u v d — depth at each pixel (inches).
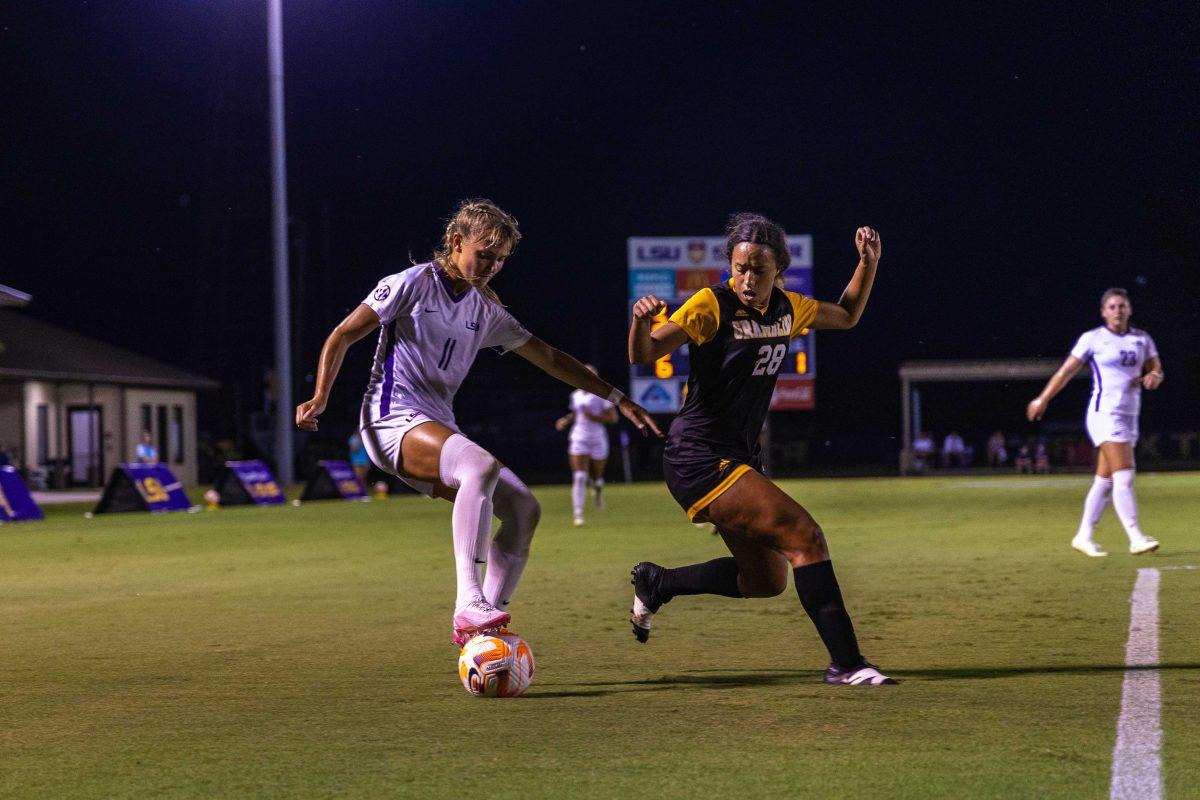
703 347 595.5
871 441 6471.5
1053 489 3034.0
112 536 1935.3
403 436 629.0
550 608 928.9
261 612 942.4
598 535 1743.4
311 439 5629.9
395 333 639.8
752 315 597.0
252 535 1891.0
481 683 564.7
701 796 390.6
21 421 4512.8
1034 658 655.8
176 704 568.7
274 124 3535.9
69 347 4825.3
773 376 612.7
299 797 399.2
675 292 4281.5
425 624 858.8
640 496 3100.4
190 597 1059.3
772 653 697.6
